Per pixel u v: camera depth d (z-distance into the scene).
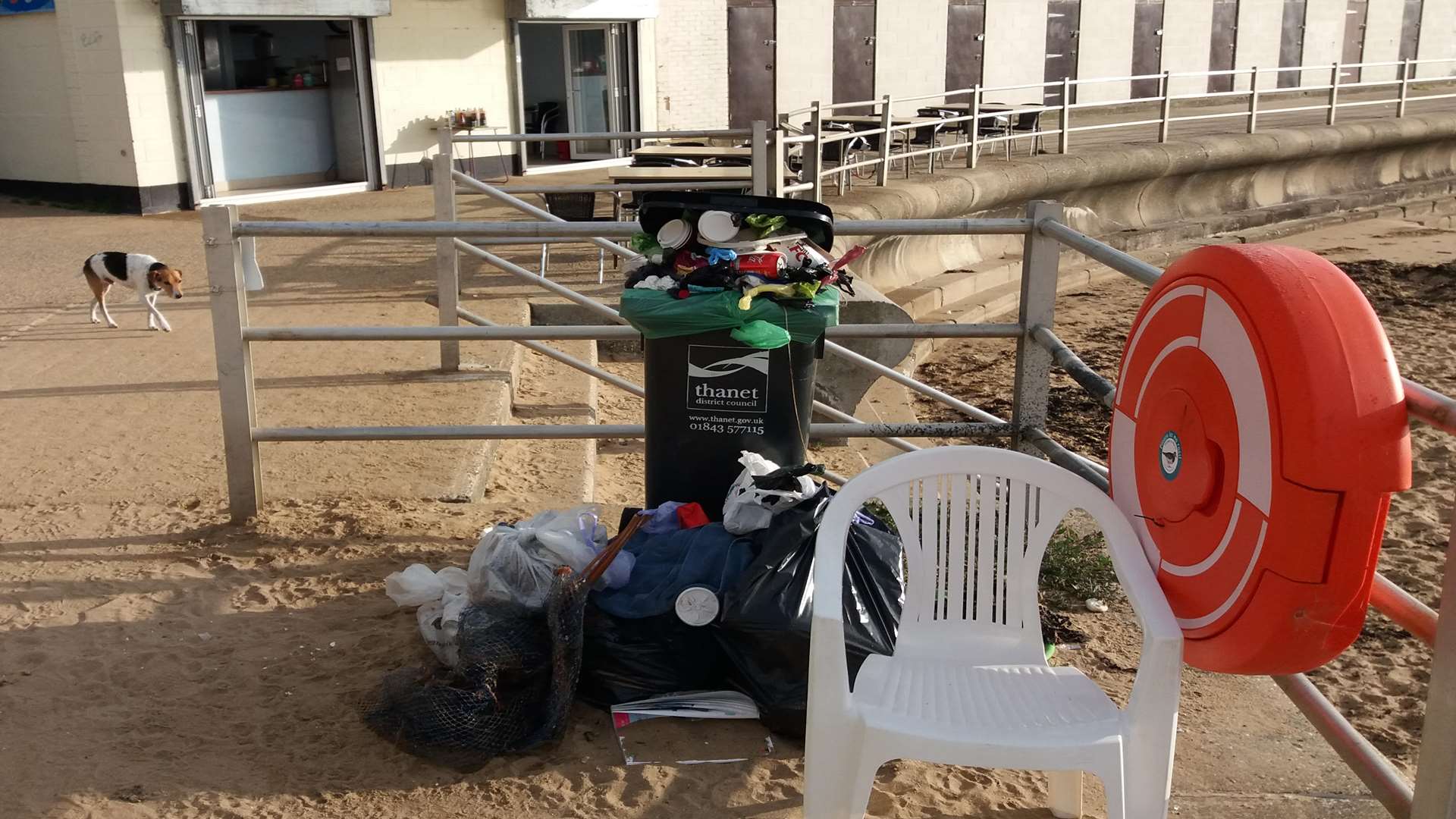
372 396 7.21
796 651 3.30
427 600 3.85
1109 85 27.22
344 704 3.52
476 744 3.21
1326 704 2.79
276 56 16.77
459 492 5.43
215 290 4.65
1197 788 3.25
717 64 20.73
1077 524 5.04
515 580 3.57
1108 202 17.09
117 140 15.09
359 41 16.52
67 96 15.45
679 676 3.47
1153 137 19.22
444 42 17.33
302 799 3.09
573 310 9.71
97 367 7.97
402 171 17.27
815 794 2.64
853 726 2.61
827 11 22.17
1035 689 2.78
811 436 4.80
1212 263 2.46
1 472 5.71
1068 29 26.14
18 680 3.65
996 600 3.01
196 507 5.17
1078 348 11.28
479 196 15.93
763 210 3.91
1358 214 19.88
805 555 3.42
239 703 3.53
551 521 3.78
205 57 15.90
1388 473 2.08
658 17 19.66
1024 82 25.78
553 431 4.83
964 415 9.07
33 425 6.55
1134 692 2.56
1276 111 19.47
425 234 4.50
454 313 7.71
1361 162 21.16
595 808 3.07
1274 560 2.21
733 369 3.92
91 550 4.65
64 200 16.02
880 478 2.96
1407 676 4.54
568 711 3.32
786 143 10.77
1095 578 4.48
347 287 10.51
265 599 4.20
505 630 3.39
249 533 4.82
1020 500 2.96
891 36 23.22
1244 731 3.56
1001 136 16.55
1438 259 16.12
